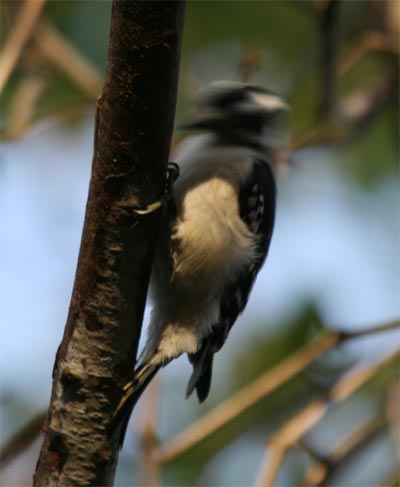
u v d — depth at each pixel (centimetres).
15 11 1236
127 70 686
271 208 1022
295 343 1290
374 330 1027
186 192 935
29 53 1248
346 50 1457
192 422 1285
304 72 1334
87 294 730
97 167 719
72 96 1360
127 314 734
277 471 948
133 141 705
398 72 1403
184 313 927
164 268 917
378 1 1420
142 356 927
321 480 999
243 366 1292
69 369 737
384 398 1193
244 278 971
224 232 926
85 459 739
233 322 987
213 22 1381
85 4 1356
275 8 1373
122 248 723
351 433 1131
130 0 668
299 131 1427
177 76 697
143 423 1003
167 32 675
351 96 1501
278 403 1239
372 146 1473
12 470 1050
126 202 717
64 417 740
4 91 1298
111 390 739
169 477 1201
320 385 1116
